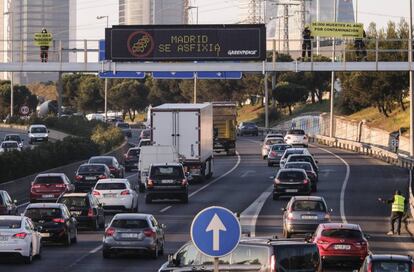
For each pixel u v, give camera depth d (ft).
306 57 432.66
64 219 269.03
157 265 228.22
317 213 284.41
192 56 416.26
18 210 370.94
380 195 441.27
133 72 436.35
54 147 549.54
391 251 264.93
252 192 458.09
